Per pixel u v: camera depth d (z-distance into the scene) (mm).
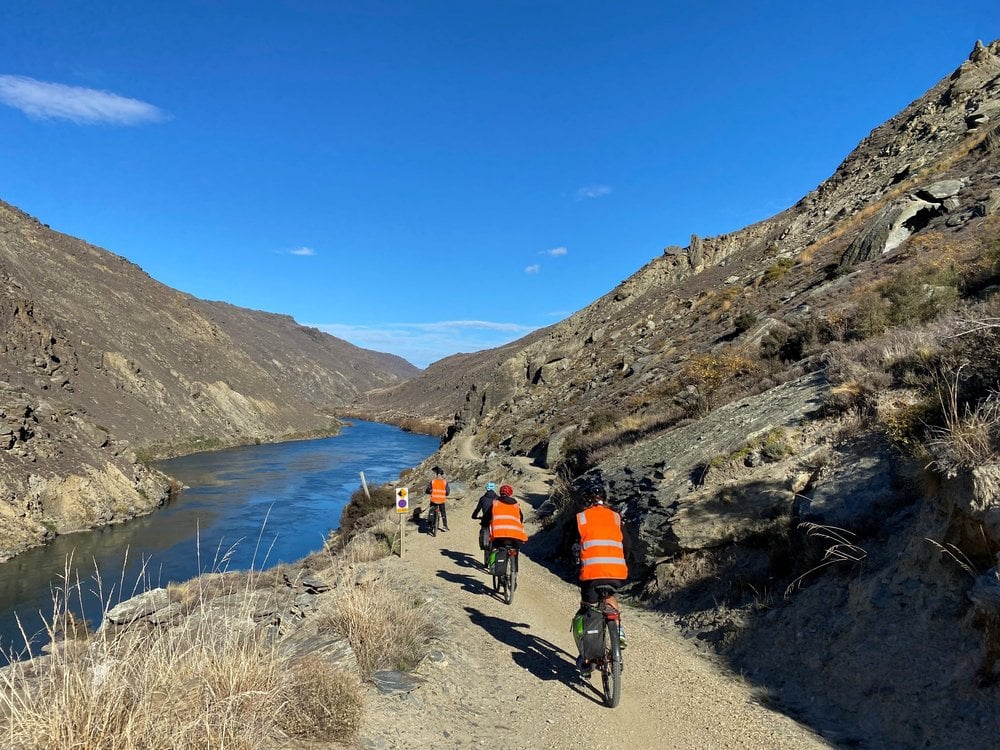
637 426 14594
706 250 68625
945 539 4691
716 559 7559
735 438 8547
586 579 5293
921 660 4367
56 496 31109
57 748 2701
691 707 4945
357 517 23406
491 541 8797
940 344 7336
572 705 5039
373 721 4047
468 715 4703
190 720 3043
